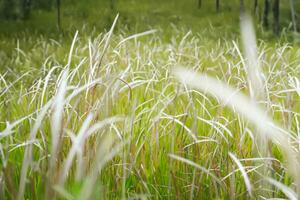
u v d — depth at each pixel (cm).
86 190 159
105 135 232
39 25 1548
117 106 347
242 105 152
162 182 259
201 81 152
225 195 241
